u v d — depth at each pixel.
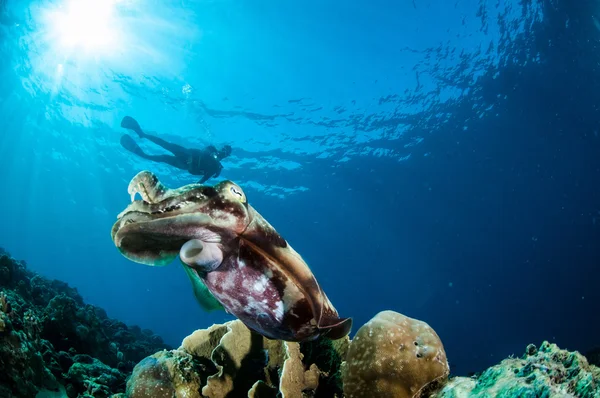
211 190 1.96
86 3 21.03
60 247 70.25
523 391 1.73
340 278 56.28
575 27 23.81
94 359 5.17
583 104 28.52
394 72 28.59
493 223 41.53
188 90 27.34
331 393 2.84
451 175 37.66
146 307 77.31
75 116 31.00
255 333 3.22
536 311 40.19
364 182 39.78
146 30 23.36
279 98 29.41
